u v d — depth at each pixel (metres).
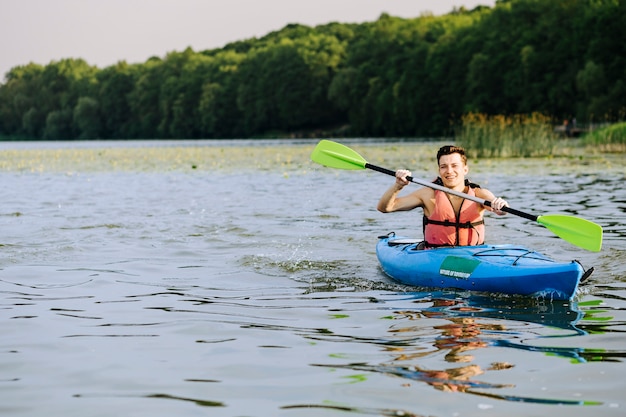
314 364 3.81
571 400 3.23
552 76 59.12
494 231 8.74
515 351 3.98
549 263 5.45
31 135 112.69
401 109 73.75
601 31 56.53
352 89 80.25
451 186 6.27
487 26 70.31
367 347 4.10
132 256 7.28
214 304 5.24
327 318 4.81
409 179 6.34
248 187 15.50
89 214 10.83
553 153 26.20
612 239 7.79
